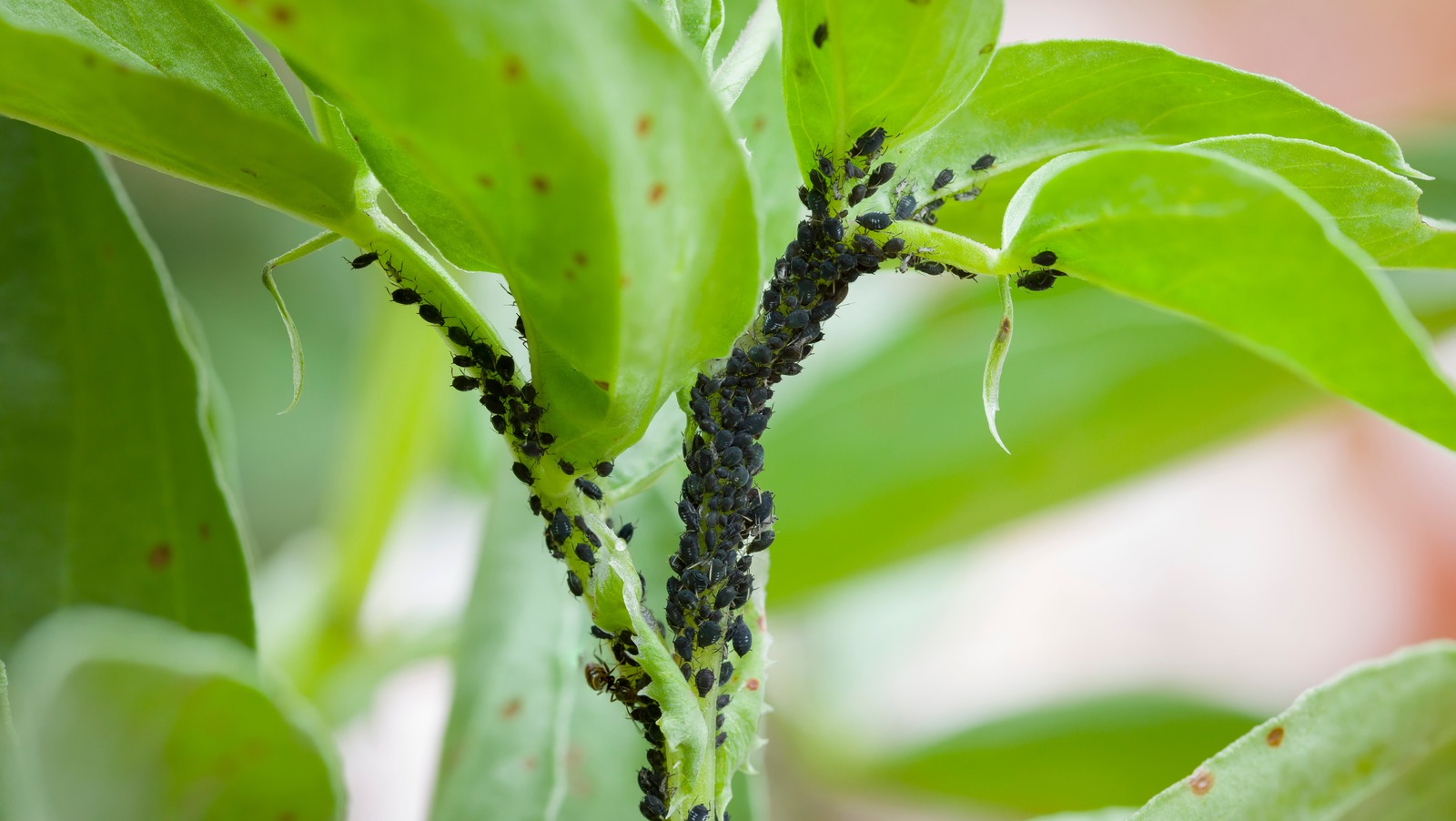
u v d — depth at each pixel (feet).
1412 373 0.87
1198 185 0.88
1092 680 1.78
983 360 1.48
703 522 0.95
